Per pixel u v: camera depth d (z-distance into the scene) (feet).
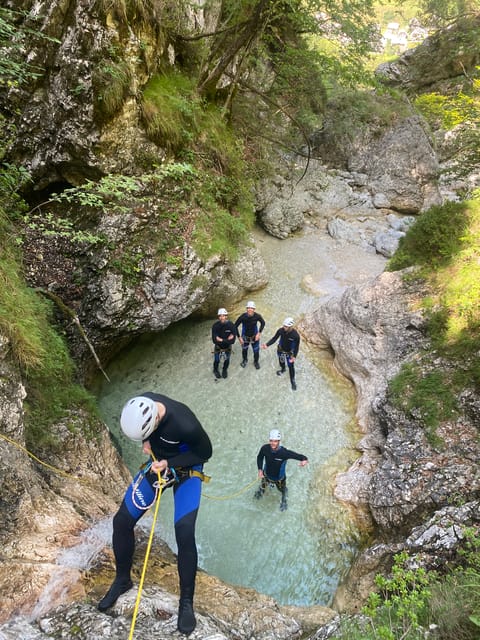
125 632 9.62
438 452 19.12
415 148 46.50
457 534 15.46
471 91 48.32
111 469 18.93
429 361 22.68
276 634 12.76
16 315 16.03
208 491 22.40
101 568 12.39
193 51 29.81
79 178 24.47
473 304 22.66
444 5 51.39
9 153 22.38
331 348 30.42
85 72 21.53
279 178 41.50
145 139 24.90
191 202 27.91
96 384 27.45
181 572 9.70
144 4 23.70
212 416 26.35
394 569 11.43
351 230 42.01
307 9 32.91
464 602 10.17
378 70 66.33
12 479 12.67
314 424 25.82
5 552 11.35
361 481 21.59
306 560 19.75
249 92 38.78
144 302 25.91
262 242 39.93
